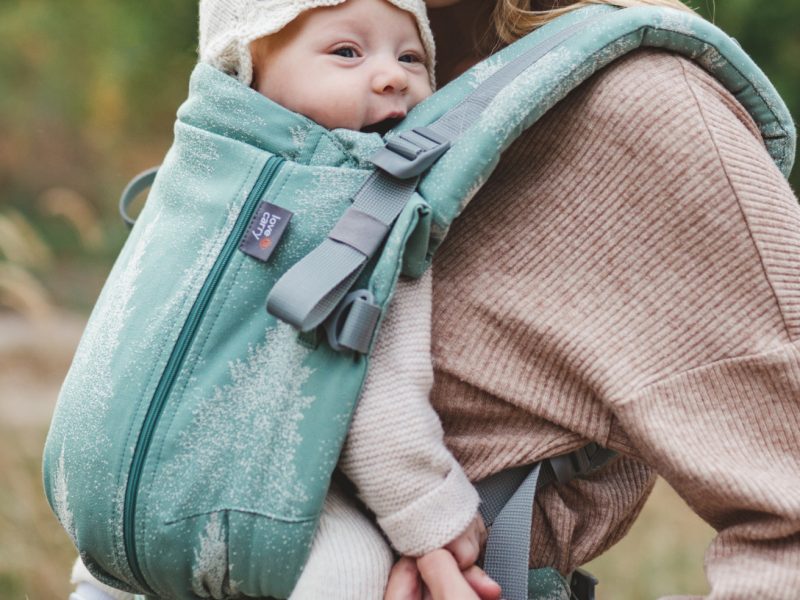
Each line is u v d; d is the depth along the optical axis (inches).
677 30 48.9
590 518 52.1
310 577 45.8
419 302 47.9
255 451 46.3
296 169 48.5
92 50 441.7
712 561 45.8
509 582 48.2
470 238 50.6
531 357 48.8
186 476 46.6
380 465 45.9
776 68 228.2
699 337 46.1
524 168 50.6
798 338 45.1
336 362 45.9
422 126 49.6
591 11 52.1
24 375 231.8
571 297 48.1
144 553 47.2
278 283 44.6
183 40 382.3
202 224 49.2
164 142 451.5
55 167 462.0
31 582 121.5
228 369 47.1
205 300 47.8
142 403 47.4
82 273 396.8
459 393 49.8
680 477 44.8
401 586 46.6
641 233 47.5
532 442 49.1
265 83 52.5
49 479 51.4
